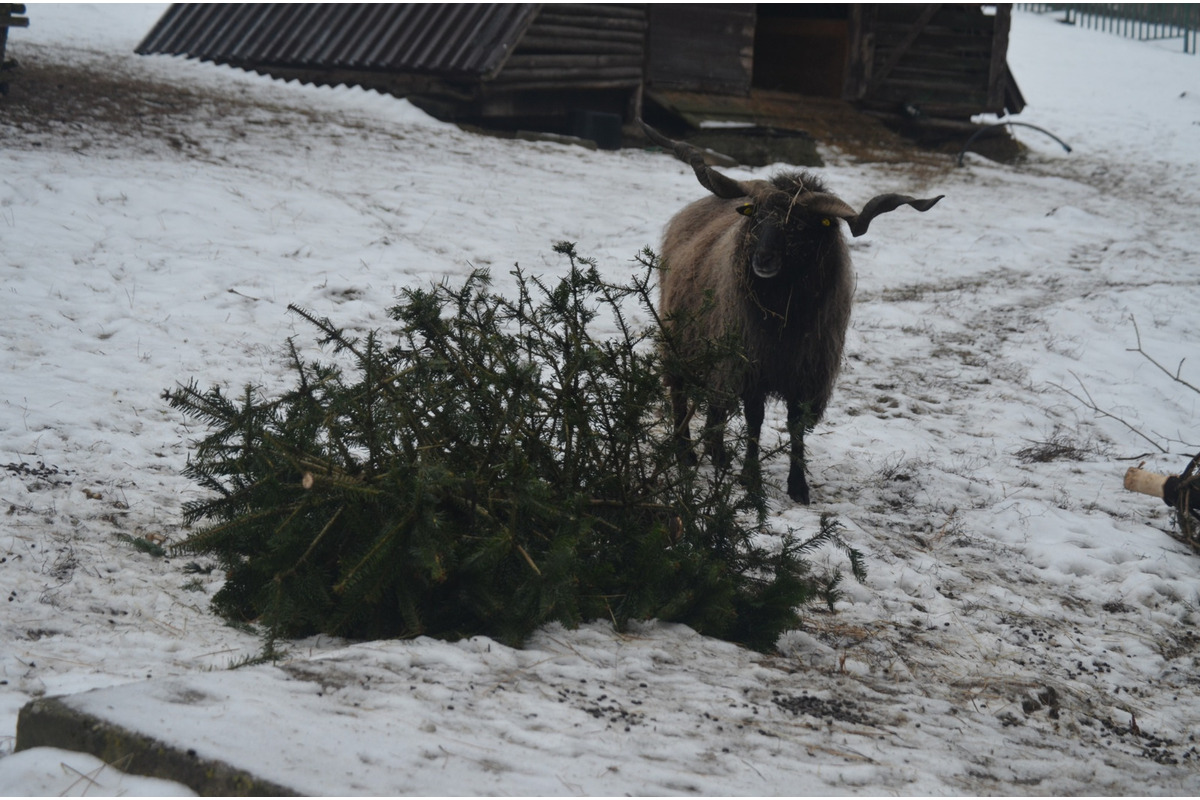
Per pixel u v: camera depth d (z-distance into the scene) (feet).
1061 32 128.47
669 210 44.60
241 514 13.25
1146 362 32.83
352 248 33.91
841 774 10.03
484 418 14.19
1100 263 44.19
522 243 37.55
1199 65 111.75
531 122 61.05
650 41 64.39
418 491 12.30
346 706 9.80
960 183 59.67
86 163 37.68
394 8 60.95
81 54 62.85
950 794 10.07
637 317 32.04
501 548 12.64
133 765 8.29
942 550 19.71
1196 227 53.57
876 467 23.68
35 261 28.81
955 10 71.77
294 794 7.68
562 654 12.50
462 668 11.50
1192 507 21.26
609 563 13.92
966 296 38.60
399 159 47.11
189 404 13.65
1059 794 10.74
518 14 55.88
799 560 15.07
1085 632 16.93
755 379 20.79
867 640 15.08
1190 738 13.61
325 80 61.67
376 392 13.57
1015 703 13.60
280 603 12.28
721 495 15.19
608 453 15.03
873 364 31.40
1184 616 18.13
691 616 14.25
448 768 8.57
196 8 70.03
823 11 77.10
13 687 10.68
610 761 9.35
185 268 30.12
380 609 13.03
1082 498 23.13
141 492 17.70
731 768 9.73
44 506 16.40
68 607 13.16
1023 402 29.27
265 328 27.12
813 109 70.13
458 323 14.61
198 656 11.91
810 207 19.57
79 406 21.12
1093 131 81.30
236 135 46.44
